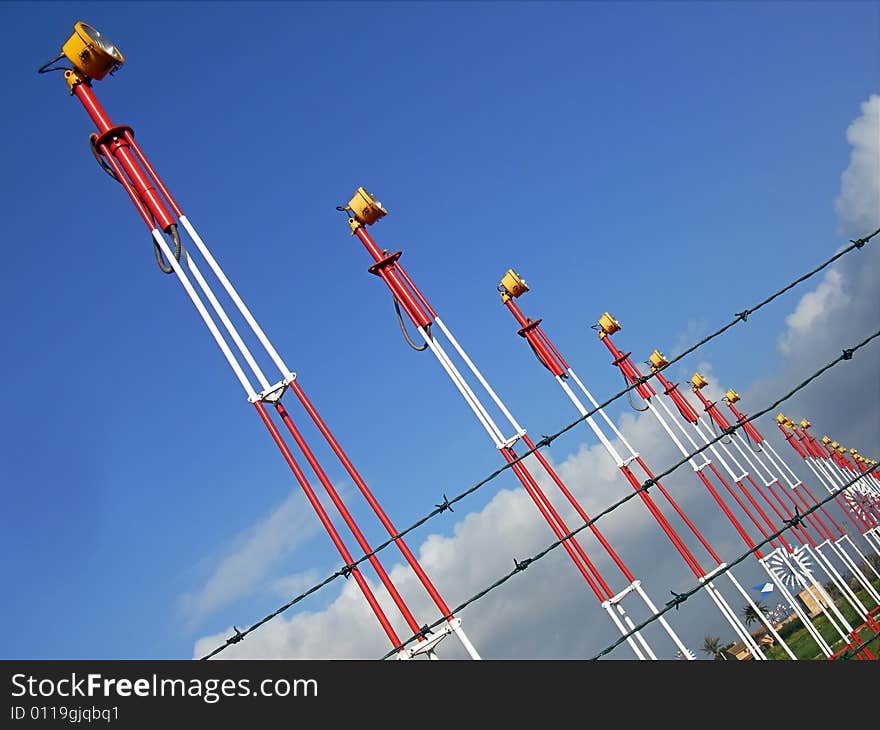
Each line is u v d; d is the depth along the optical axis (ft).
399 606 24.73
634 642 44.01
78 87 29.78
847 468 130.93
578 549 45.37
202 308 27.71
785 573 78.13
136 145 29.55
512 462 21.27
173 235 28.53
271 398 27.02
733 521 74.54
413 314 41.98
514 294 56.54
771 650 135.03
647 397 76.64
